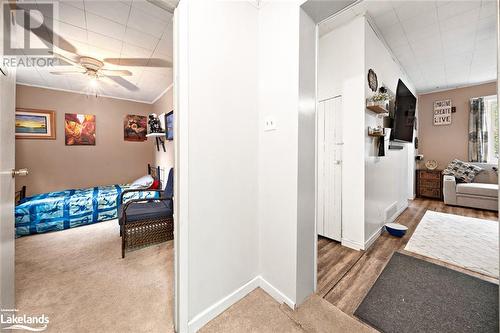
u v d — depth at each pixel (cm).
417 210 377
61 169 381
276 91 147
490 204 363
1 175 105
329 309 139
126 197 334
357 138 226
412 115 334
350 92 231
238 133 147
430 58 328
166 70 301
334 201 250
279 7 143
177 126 117
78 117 395
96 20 192
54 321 131
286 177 142
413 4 210
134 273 185
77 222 299
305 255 146
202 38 125
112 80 338
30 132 354
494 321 129
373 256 212
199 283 127
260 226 164
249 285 157
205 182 129
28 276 180
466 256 209
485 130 425
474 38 274
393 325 127
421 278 173
